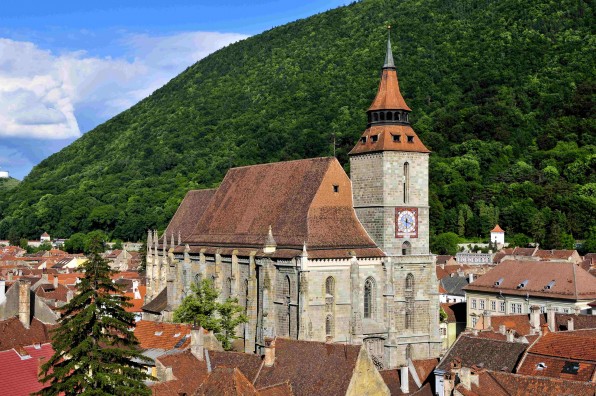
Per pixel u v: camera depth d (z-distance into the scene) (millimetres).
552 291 194625
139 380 87000
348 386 96000
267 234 159125
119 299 88562
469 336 117062
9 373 94188
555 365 102062
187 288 179500
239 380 91500
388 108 157000
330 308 145875
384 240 153125
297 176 163625
